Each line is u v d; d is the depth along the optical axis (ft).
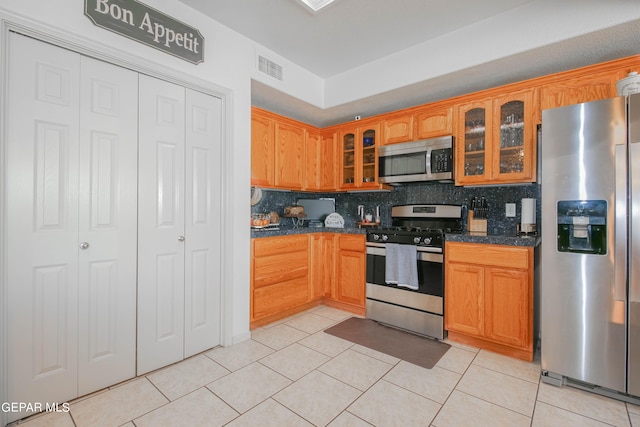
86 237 5.78
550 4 6.83
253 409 5.46
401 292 9.17
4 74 4.85
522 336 7.16
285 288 9.85
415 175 9.65
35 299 5.25
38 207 5.26
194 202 7.40
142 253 6.53
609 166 5.63
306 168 11.53
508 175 8.13
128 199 6.31
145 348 6.61
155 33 6.53
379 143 10.66
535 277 7.87
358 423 5.11
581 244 5.92
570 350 6.04
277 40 8.68
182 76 6.99
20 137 5.06
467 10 7.37
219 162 7.91
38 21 5.08
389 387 6.15
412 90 9.57
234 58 8.14
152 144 6.65
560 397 5.83
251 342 8.23
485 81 8.87
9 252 4.99
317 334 8.77
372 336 8.65
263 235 9.12
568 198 6.01
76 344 5.70
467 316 7.97
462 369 6.86
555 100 7.41
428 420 5.18
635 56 6.47
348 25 7.98
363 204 12.43
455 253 8.18
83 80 5.71
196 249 7.47
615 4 6.12
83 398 5.74
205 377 6.50
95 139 5.86
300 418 5.23
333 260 10.98
